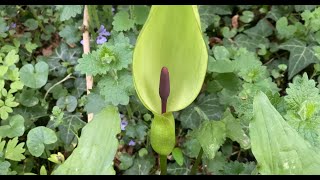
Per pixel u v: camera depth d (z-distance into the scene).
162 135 0.31
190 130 0.41
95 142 0.30
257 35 0.50
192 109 0.42
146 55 0.30
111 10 0.49
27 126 0.40
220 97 0.41
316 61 0.45
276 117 0.29
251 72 0.38
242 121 0.37
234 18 0.52
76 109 0.42
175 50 0.30
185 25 0.29
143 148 0.40
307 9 0.50
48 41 0.50
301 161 0.28
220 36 0.52
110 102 0.38
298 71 0.45
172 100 0.31
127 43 0.39
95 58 0.36
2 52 0.44
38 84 0.39
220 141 0.33
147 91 0.31
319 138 0.31
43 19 0.50
